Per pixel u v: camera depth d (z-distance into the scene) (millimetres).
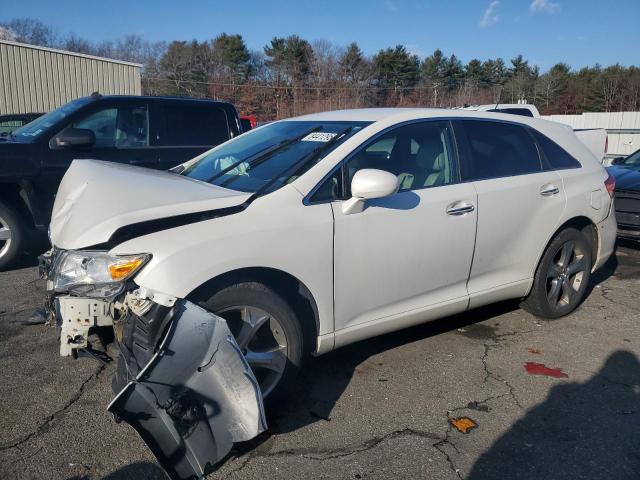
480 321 4777
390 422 3232
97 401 3371
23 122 10117
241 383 2689
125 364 2766
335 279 3344
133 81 23875
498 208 4121
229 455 2896
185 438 2596
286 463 2848
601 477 2795
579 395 3578
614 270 6562
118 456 2869
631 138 21812
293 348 3191
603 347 4320
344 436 3086
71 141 6133
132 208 2988
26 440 2975
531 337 4469
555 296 4738
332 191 3404
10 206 5996
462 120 4191
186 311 2713
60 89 21859
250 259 2992
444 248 3828
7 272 5996
